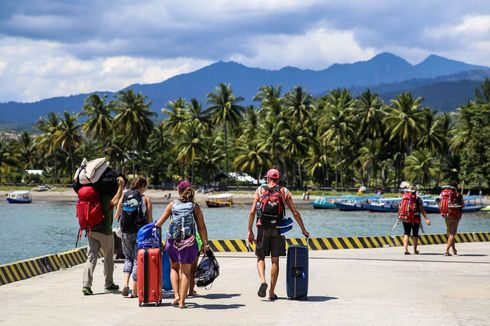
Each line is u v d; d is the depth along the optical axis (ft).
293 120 536.83
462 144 510.17
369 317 44.01
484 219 345.51
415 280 63.10
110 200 54.80
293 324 41.63
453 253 87.35
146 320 43.29
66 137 600.80
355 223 301.63
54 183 618.03
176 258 48.57
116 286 56.80
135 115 543.39
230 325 41.39
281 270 71.67
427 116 521.24
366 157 528.63
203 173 554.05
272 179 50.80
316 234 239.09
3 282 62.90
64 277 67.92
